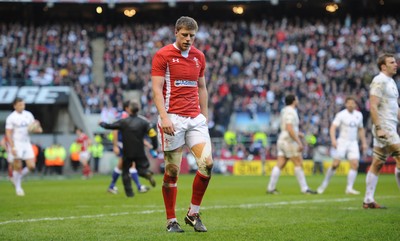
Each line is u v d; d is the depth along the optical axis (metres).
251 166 88.06
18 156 43.00
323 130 92.56
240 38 115.06
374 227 21.25
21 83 97.12
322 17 126.75
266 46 112.88
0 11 121.25
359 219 23.95
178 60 20.19
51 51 109.69
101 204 33.62
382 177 69.94
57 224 23.30
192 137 20.25
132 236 19.56
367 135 91.44
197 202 20.50
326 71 107.06
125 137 38.84
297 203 33.00
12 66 103.81
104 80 111.69
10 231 21.23
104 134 96.62
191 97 20.39
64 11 124.19
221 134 97.25
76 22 124.69
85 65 108.00
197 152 20.06
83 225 22.84
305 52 110.81
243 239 18.64
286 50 111.50
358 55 109.56
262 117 99.81
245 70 109.62
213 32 116.81
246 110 100.50
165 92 20.31
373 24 115.81
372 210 27.80
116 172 44.00
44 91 94.75
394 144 27.78
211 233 19.97
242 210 28.48
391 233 19.77
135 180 43.88
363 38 112.44
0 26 111.69
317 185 55.88
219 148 90.75
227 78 109.00
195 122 20.25
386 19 115.81
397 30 113.06
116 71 107.75
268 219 24.48
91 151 84.50
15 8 120.25
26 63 105.44
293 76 105.88
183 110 20.22
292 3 121.00
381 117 27.86
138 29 118.62
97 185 56.91
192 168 87.81
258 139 90.25
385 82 27.67
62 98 93.81
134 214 26.95
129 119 38.94
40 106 95.38
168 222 20.70
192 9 126.88
